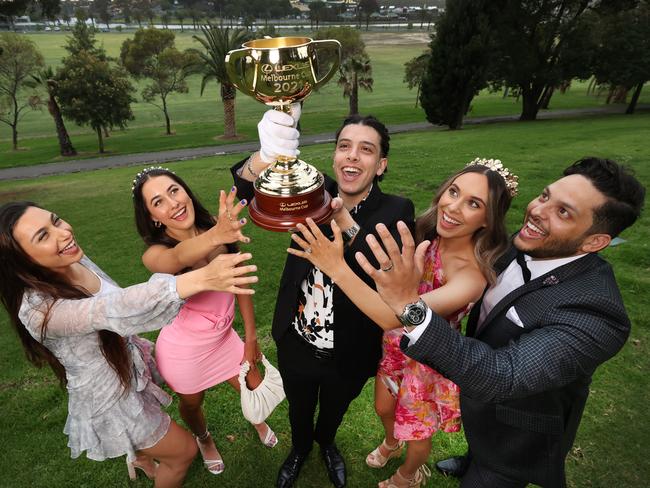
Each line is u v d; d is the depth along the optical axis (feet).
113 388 6.56
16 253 5.50
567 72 104.83
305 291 7.32
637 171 33.37
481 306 6.59
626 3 103.19
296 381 7.95
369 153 6.38
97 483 9.22
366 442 10.11
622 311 4.90
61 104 97.35
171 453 7.34
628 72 100.58
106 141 116.98
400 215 6.95
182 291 5.01
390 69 259.19
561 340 4.64
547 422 5.73
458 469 9.18
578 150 45.19
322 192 5.43
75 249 5.86
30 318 5.66
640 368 12.01
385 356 7.65
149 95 122.21
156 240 7.16
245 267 4.85
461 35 90.33
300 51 4.97
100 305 5.32
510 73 104.47
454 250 6.27
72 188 48.14
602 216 4.89
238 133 115.96
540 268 5.59
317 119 132.98
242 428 10.55
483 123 112.78
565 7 100.48
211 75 102.94
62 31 544.21
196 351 7.82
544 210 5.21
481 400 4.33
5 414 11.16
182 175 46.19
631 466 9.27
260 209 5.45
